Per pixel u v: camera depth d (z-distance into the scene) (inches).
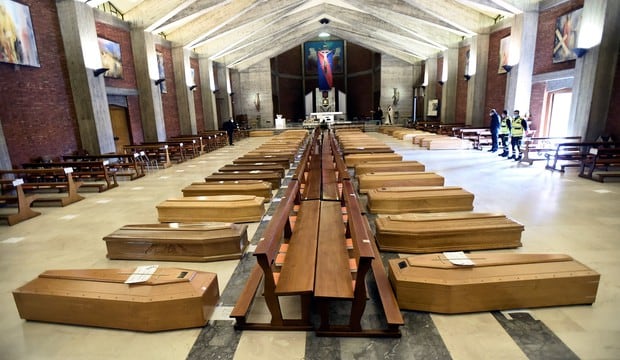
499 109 547.5
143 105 499.5
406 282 105.5
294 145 445.1
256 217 194.7
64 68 354.9
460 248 146.7
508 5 434.6
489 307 105.1
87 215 221.6
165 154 409.4
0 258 156.9
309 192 184.1
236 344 95.7
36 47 317.7
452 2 548.1
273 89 1035.9
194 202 199.0
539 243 153.3
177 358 91.0
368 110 1126.4
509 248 148.4
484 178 287.1
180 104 627.5
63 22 347.3
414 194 201.0
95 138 374.9
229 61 842.8
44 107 328.8
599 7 321.7
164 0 458.3
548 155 322.7
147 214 219.9
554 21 409.7
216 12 573.9
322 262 107.3
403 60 979.3
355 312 95.3
